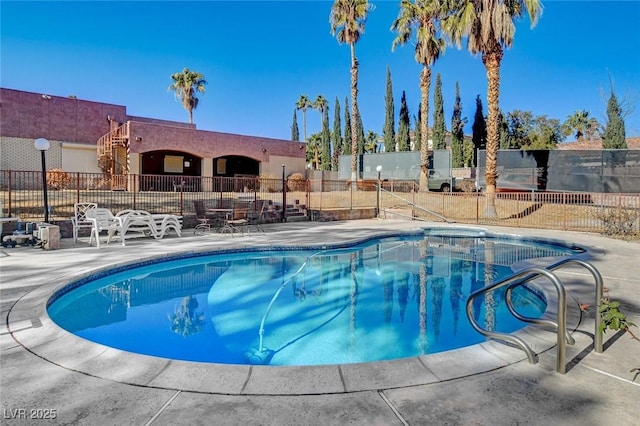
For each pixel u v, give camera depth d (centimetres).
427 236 1303
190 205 1481
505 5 1428
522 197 1661
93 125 2223
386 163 2520
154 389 240
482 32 1464
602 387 242
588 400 227
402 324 481
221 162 2630
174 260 777
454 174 2938
